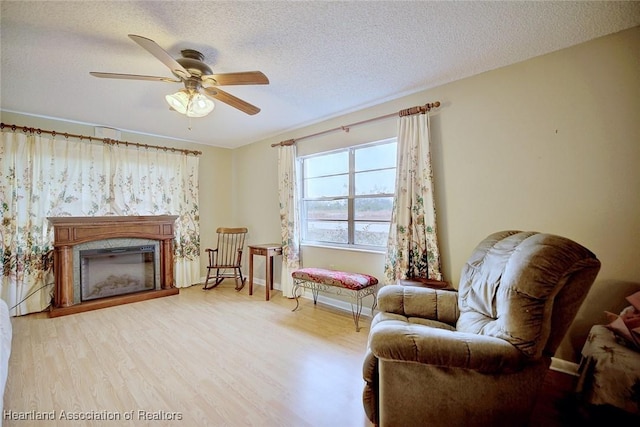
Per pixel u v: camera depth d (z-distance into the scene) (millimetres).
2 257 3070
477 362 1187
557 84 2092
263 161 4547
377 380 1496
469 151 2498
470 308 1703
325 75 2469
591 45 1968
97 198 3721
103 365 2111
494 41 1984
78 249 3328
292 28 1828
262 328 2814
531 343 1182
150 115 3398
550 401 1729
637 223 1833
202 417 1591
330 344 2479
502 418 1236
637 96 1822
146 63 2230
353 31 1864
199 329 2781
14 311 3094
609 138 1912
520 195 2246
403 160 2793
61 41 1933
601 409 1436
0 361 1460
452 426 1276
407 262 2746
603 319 1925
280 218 4188
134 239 3764
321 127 3672
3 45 1963
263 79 2008
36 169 3293
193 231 4555
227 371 2047
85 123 3674
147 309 3365
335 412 1646
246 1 1579
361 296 2961
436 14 1705
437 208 2682
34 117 3348
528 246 1367
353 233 3426
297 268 3846
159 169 4242
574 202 2035
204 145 4824
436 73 2441
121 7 1617
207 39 1937
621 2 1602
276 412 1639
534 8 1656
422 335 1281
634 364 1326
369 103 3104
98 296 3549
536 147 2178
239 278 4855
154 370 2051
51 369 2051
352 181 3412
